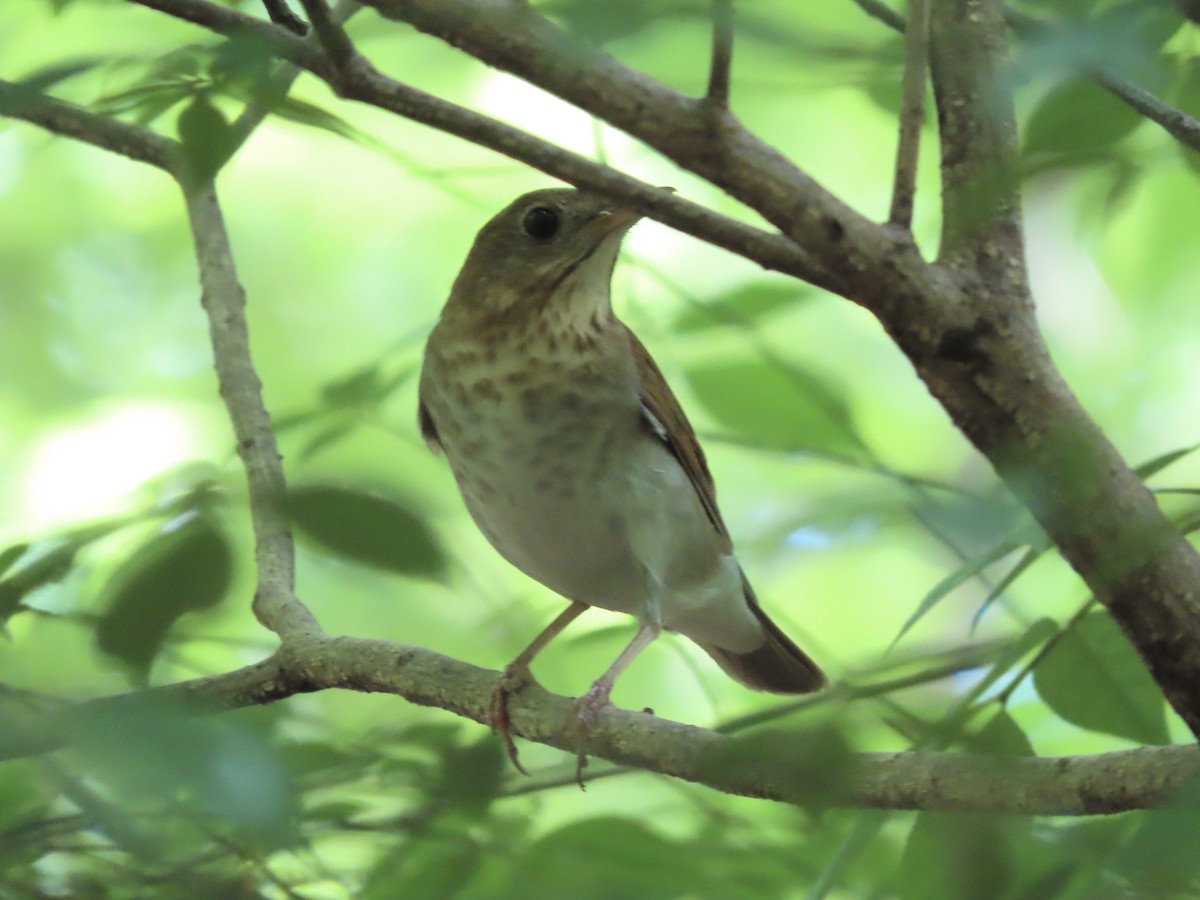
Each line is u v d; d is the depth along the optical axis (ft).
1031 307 16.21
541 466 16.74
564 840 16.44
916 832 16.28
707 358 16.81
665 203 16.20
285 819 12.66
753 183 16.19
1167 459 16.31
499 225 16.78
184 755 12.27
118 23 17.06
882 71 16.56
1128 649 16.39
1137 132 16.56
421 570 15.53
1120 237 17.01
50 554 16.31
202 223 16.76
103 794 15.84
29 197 17.78
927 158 17.25
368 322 17.79
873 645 17.34
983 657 16.38
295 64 16.24
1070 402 16.20
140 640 16.17
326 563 16.20
